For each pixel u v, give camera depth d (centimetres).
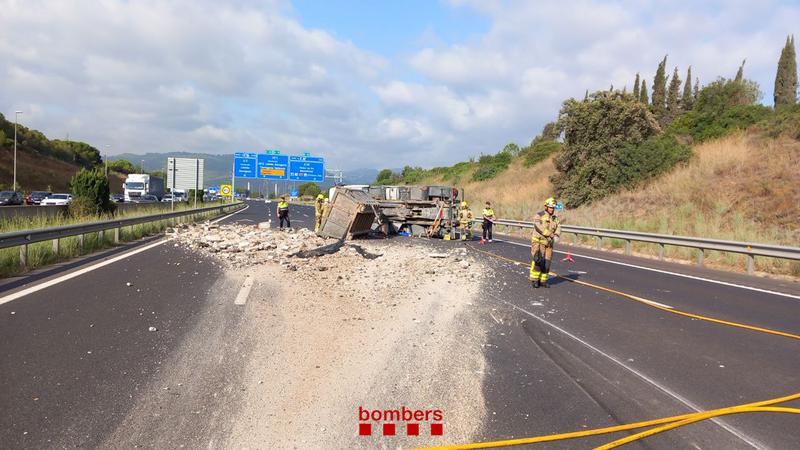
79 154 10750
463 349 682
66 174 8906
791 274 1466
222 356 626
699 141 3394
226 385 539
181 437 430
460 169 7100
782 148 2656
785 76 4000
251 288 1048
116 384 535
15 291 970
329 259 1533
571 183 3581
